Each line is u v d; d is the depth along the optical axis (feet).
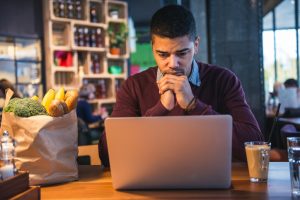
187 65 5.24
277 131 12.39
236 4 11.82
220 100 6.17
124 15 21.08
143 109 6.28
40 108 4.63
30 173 4.53
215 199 3.83
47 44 18.47
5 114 4.57
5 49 17.33
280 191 4.06
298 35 31.14
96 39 19.94
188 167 4.08
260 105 11.84
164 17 5.04
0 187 3.46
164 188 4.24
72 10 18.93
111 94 20.89
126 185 4.25
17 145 4.51
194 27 5.20
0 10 16.98
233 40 11.88
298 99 19.01
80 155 6.63
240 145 5.19
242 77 11.89
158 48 5.13
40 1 18.54
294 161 3.91
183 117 3.94
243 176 4.81
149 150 4.05
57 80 19.19
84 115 16.93
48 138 4.57
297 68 31.55
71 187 4.52
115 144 4.09
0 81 9.17
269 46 32.76
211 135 3.95
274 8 32.09
